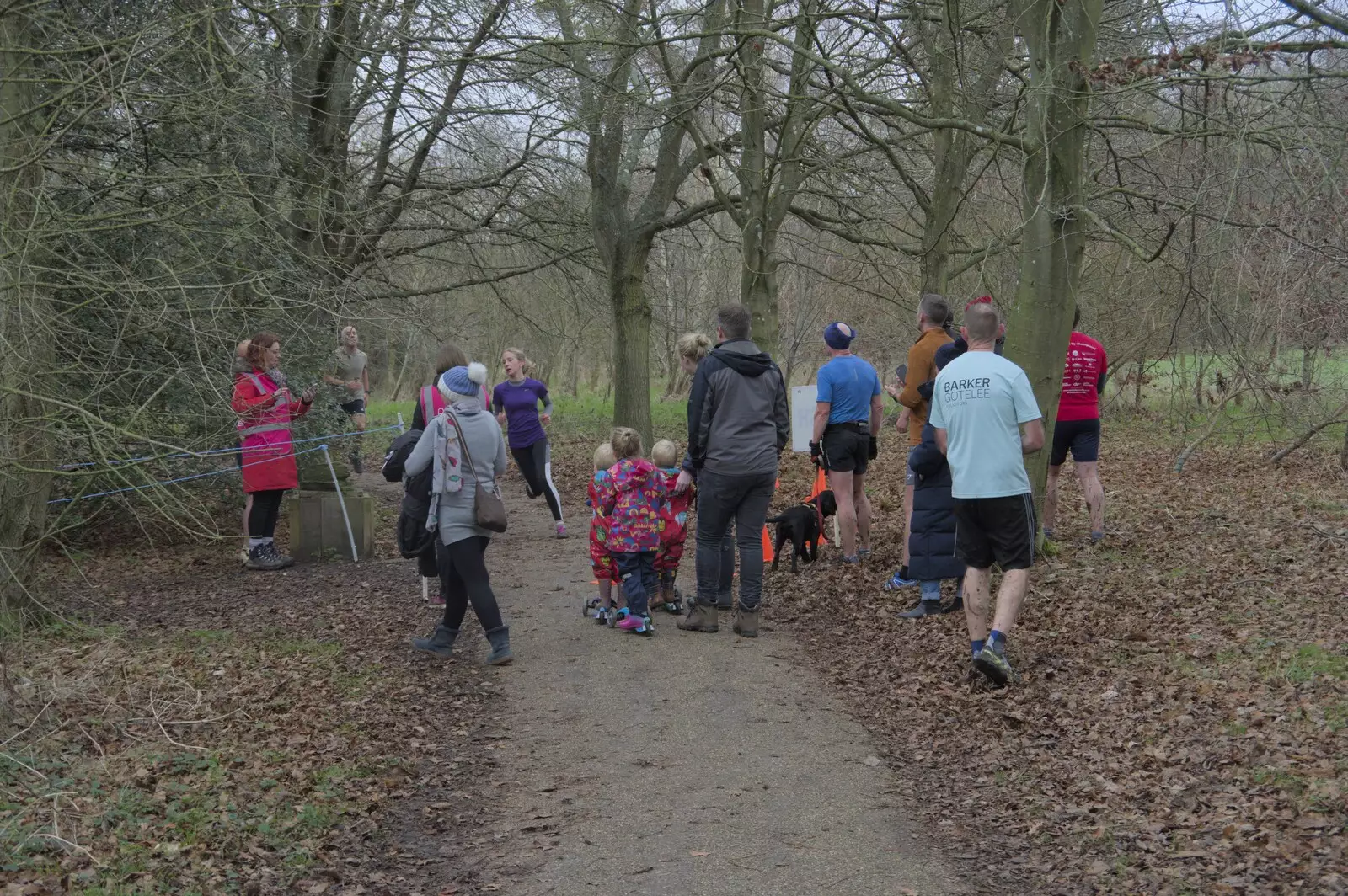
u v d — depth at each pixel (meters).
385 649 7.41
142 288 6.76
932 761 5.39
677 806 4.97
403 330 9.51
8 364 6.28
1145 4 8.01
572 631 7.89
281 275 9.20
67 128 6.66
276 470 9.81
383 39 11.37
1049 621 7.05
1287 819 4.12
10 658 6.37
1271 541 8.81
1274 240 8.21
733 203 15.13
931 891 4.09
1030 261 8.02
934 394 6.21
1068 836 4.40
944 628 7.23
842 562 9.30
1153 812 4.45
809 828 4.70
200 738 5.50
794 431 10.09
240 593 8.94
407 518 7.27
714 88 11.71
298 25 10.88
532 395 11.49
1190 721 5.17
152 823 4.43
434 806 4.99
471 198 14.95
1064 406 8.90
